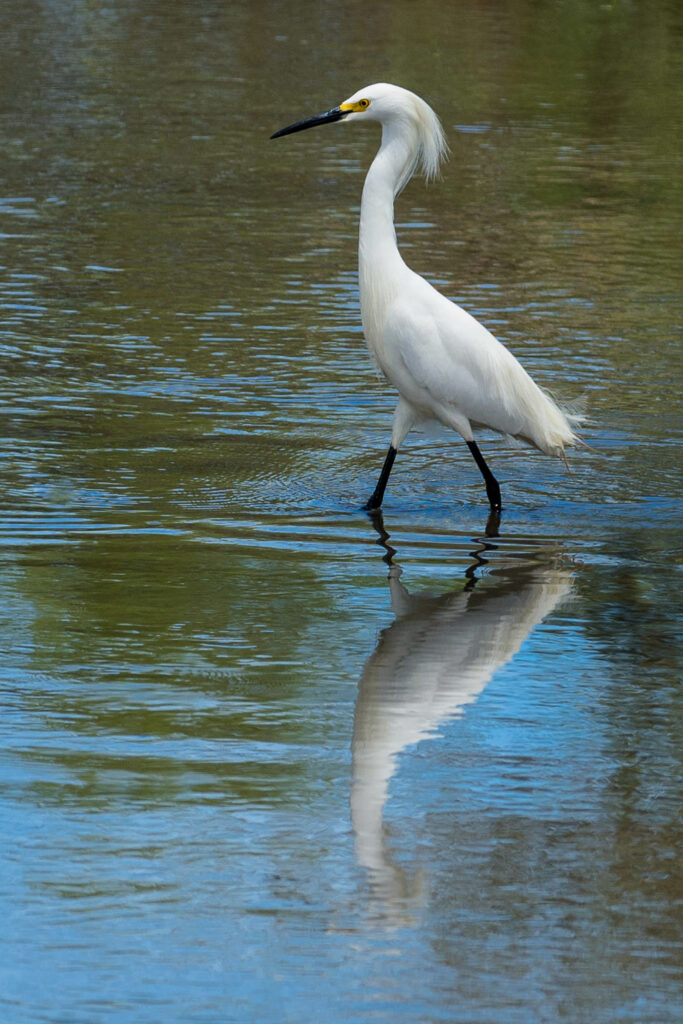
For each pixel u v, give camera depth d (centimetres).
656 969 613
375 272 1241
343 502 1247
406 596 1035
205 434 1413
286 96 3341
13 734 808
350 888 668
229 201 2417
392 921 643
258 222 2288
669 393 1560
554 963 615
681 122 3189
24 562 1082
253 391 1547
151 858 689
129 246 2133
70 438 1388
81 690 867
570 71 3759
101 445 1371
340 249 2142
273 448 1381
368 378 1605
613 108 3325
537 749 807
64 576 1056
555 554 1131
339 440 1412
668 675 909
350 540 1154
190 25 4406
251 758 788
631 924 644
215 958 614
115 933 631
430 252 2144
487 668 914
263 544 1138
